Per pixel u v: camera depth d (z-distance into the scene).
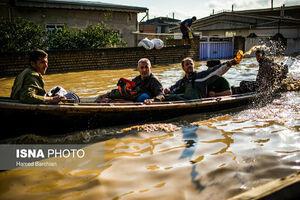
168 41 18.28
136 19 19.92
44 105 4.02
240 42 20.31
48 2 15.45
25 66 11.89
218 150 3.91
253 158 3.63
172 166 3.47
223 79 6.17
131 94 5.48
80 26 17.20
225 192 2.91
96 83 9.85
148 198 2.82
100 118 4.57
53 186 3.07
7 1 14.55
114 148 4.03
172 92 6.05
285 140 4.20
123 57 14.72
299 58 17.06
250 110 5.81
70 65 13.12
